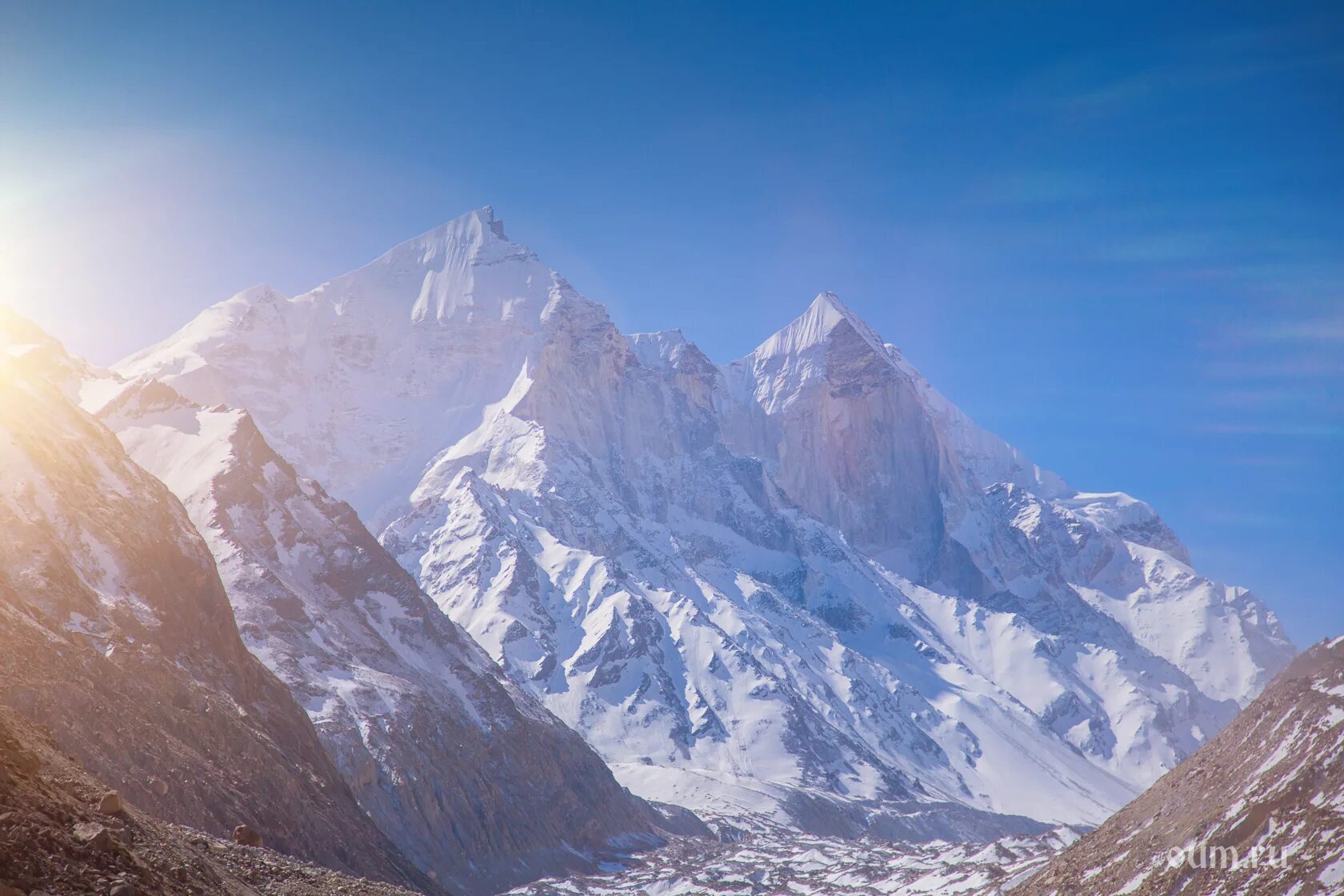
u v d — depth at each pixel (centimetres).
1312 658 12219
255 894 6406
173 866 5734
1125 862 11769
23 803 5328
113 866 5288
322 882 7338
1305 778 10300
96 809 5850
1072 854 13162
